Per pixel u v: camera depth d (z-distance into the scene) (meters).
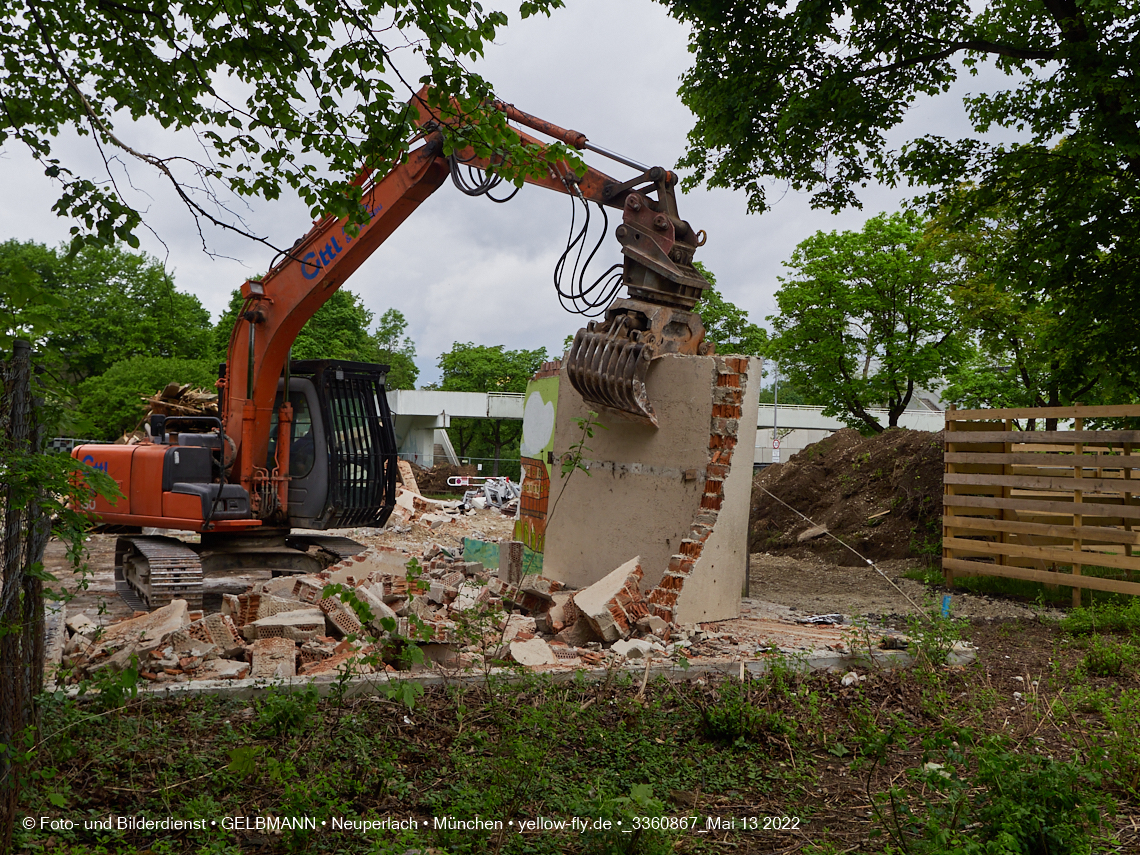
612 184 8.97
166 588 7.86
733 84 13.45
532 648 6.18
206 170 4.59
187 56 4.50
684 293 8.51
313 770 3.94
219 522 9.23
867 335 25.59
